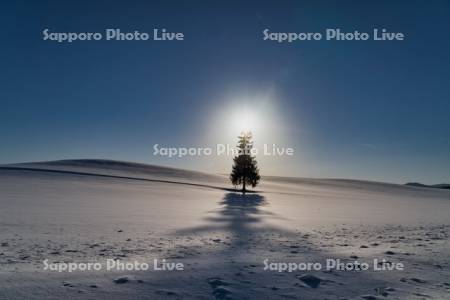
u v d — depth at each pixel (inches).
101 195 1923.0
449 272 359.9
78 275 323.6
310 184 4419.3
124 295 271.6
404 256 431.5
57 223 829.8
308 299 276.8
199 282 309.0
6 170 3112.7
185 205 1579.7
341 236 677.9
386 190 4229.8
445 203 2711.6
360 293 294.0
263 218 1095.0
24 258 413.1
